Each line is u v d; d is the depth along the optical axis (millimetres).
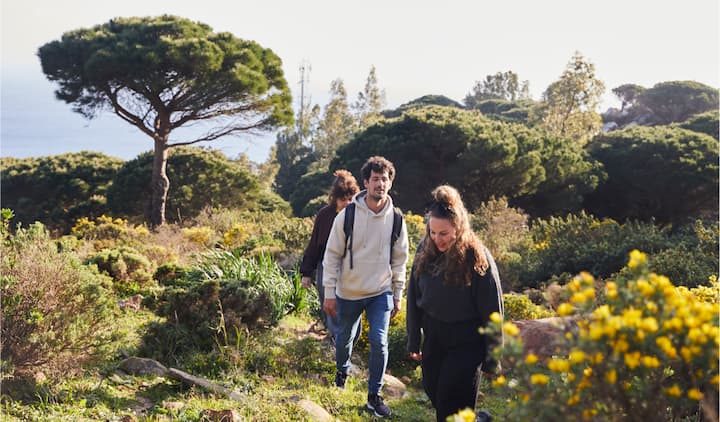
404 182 27234
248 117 23219
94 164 30375
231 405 3834
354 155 30281
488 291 3197
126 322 5742
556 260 11312
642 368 1667
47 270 3758
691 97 61969
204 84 21219
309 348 5199
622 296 1756
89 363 3914
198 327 4988
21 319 3602
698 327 1650
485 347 3262
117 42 21297
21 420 3215
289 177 64312
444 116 29453
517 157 27484
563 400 1719
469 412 1782
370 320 4234
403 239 4289
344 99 65688
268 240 12484
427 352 3436
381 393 4691
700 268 8203
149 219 24312
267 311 5473
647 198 30656
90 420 3350
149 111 22453
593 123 43406
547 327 4785
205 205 26781
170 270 8625
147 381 4191
